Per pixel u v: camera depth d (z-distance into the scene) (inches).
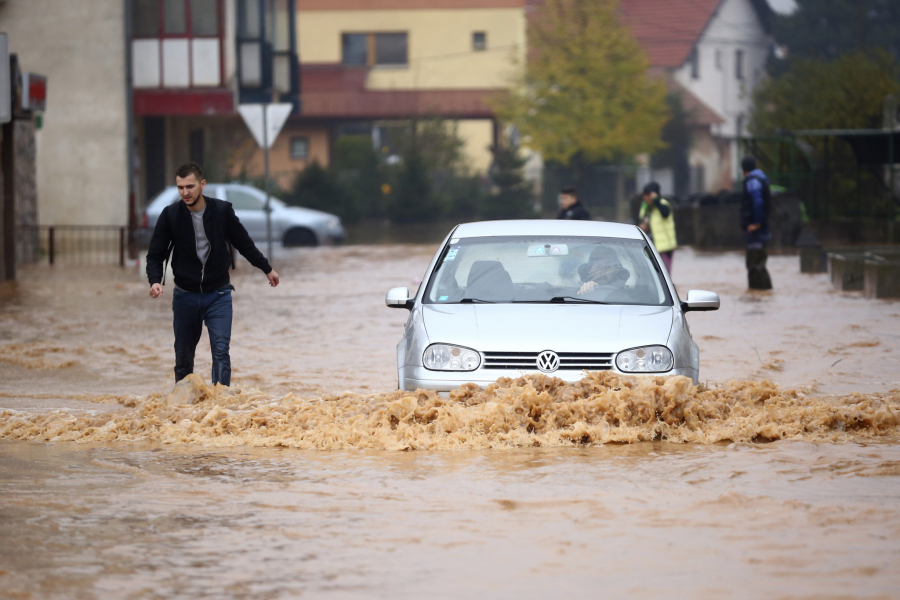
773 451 769.6
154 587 496.1
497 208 6501.0
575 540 557.9
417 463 751.7
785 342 1423.5
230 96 4121.6
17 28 3592.5
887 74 4298.7
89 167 3609.7
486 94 7263.8
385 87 7431.1
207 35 4033.0
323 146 6948.8
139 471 737.0
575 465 735.1
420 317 913.5
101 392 1124.5
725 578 495.2
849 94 4227.4
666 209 2085.4
